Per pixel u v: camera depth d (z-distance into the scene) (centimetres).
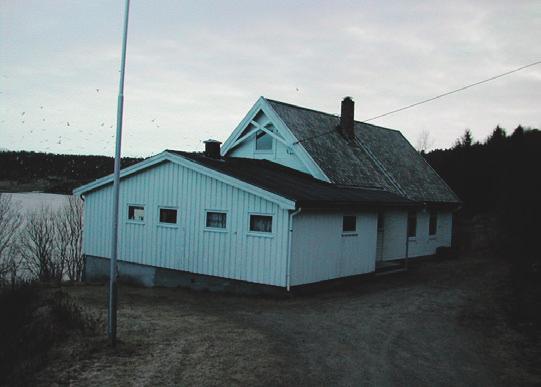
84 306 1352
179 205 1784
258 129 2280
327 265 1678
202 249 1714
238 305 1428
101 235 2041
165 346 970
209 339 1034
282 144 2222
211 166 1723
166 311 1326
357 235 1834
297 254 1540
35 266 3500
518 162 2652
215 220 1697
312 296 1567
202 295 1605
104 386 760
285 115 2262
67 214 4062
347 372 868
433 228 2694
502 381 847
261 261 1569
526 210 2019
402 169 2747
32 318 1105
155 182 1856
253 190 1567
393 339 1084
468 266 2303
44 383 767
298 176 2031
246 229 1605
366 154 2583
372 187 2262
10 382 768
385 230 2225
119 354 906
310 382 815
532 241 1912
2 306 1161
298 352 970
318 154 2161
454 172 3894
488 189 3597
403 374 868
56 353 899
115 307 953
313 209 1595
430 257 2616
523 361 952
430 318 1283
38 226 4222
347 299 1526
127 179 1947
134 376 805
